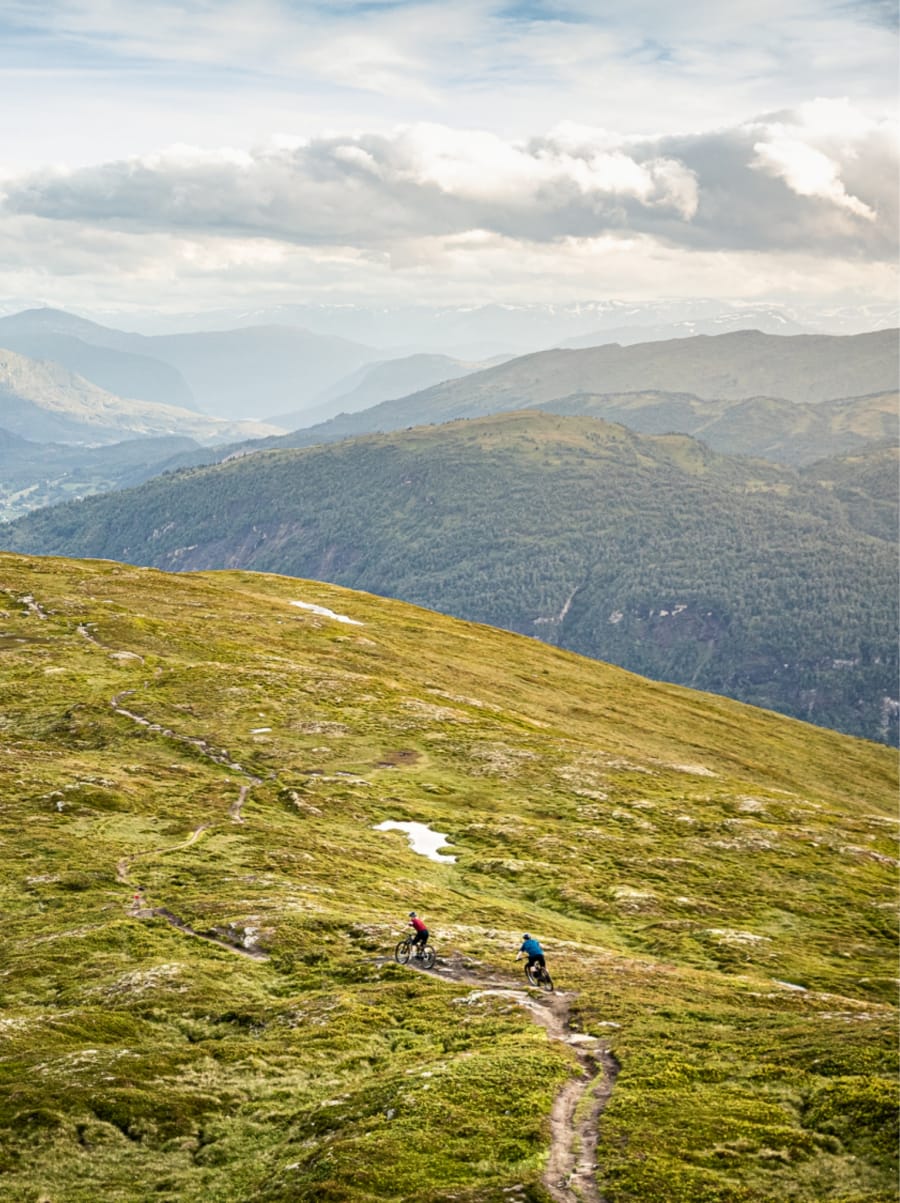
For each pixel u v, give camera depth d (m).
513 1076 33.62
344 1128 31.22
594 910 71.19
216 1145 32.12
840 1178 26.03
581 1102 32.03
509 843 85.19
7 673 124.44
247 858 70.75
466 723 121.31
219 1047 39.81
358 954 52.56
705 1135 28.55
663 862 84.62
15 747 96.88
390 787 97.31
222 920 56.97
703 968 60.62
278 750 104.06
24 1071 36.88
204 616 166.38
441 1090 32.59
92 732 104.31
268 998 46.50
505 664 177.00
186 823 79.19
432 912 64.06
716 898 78.44
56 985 47.62
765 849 91.50
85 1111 33.44
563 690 167.12
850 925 75.25
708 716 178.50
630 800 102.12
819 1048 35.56
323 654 150.88
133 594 178.00
